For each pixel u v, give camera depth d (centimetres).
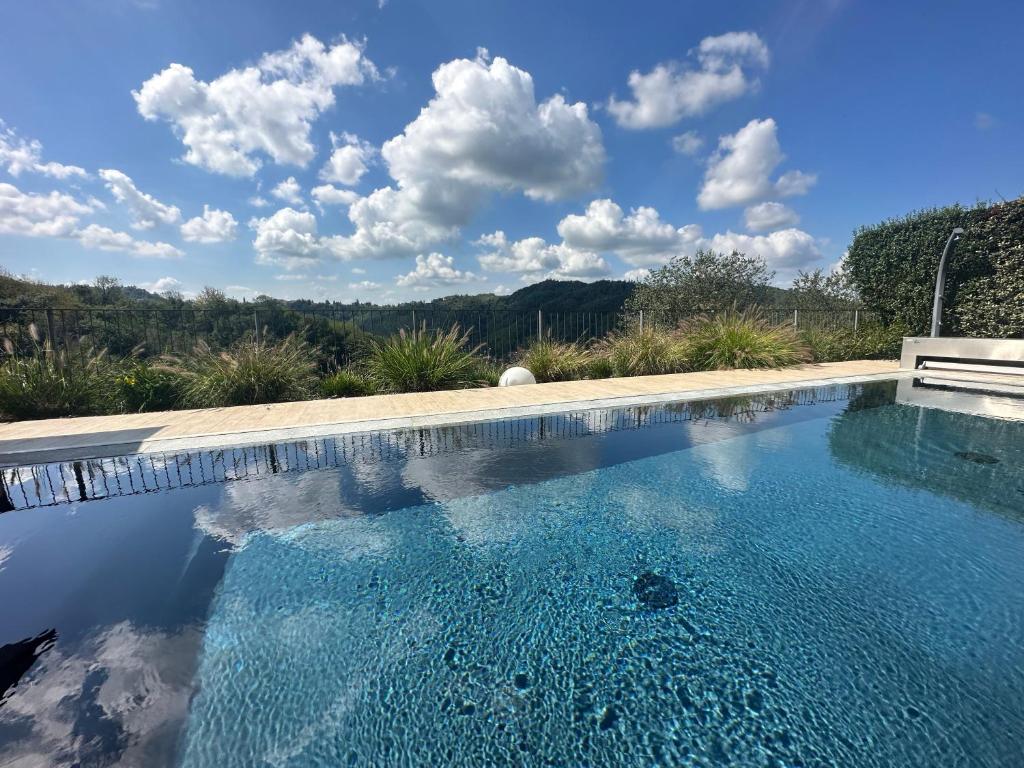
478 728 134
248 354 599
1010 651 161
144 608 188
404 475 329
